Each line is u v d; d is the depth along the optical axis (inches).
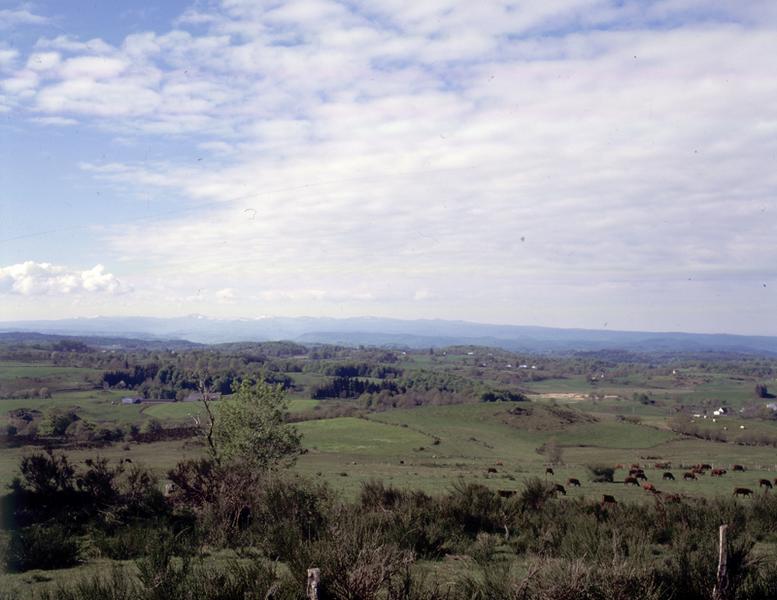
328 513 570.3
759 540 656.4
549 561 376.8
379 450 3435.0
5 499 686.5
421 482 1640.0
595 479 2006.6
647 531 625.0
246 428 1052.5
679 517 695.7
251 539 570.6
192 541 568.4
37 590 414.6
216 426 1074.7
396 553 376.8
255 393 1093.1
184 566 359.9
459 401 5807.1
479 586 364.8
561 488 1439.5
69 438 2802.7
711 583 380.5
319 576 327.3
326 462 2677.2
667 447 3951.8
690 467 2664.9
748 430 4439.0
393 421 4542.3
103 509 676.1
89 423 2982.3
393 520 578.9
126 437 2979.8
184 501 669.3
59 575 468.1
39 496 702.5
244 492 642.2
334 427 4133.9
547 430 4493.1
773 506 740.7
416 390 6392.7
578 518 633.6
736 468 2444.6
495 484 1692.9
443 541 573.9
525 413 4950.8
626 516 695.1
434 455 3344.0
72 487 726.5
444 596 351.3
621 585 350.3
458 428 4473.4
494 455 3516.2
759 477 2170.3
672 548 550.6
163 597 325.7
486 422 4729.3
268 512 601.3
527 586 355.9
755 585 392.5
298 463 2511.1
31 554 498.6
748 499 1251.2
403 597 343.9
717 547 421.4
